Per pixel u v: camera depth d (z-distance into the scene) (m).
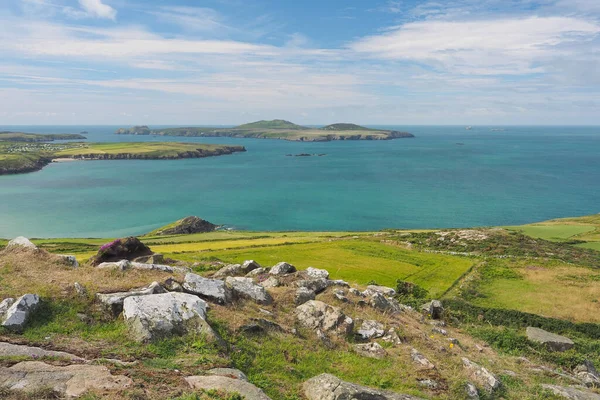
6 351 12.24
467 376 17.52
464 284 50.16
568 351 25.97
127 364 12.28
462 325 30.52
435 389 15.47
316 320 19.98
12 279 17.62
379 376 15.85
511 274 55.03
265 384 13.43
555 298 45.50
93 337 14.30
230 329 16.33
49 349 12.88
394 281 50.22
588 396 17.44
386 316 23.67
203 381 11.81
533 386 18.17
